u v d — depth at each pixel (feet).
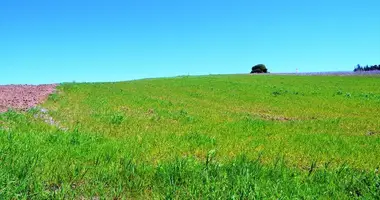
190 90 140.26
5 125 40.22
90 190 20.86
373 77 242.99
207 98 113.80
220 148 35.70
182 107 83.82
